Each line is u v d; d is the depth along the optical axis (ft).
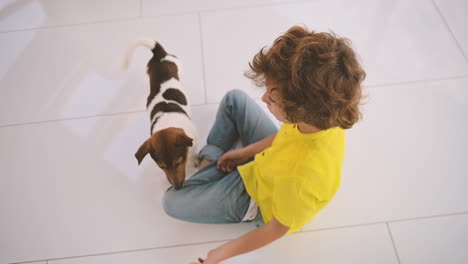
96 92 5.31
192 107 5.12
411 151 4.66
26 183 4.64
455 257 3.99
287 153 2.86
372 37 5.62
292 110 2.35
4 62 5.62
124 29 5.89
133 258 4.13
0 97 5.31
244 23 5.87
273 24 5.84
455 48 5.42
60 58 5.64
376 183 4.46
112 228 4.31
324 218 4.26
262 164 3.29
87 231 4.30
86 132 4.98
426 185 4.42
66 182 4.63
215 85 5.31
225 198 3.83
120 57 5.61
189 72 5.43
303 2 6.02
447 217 4.21
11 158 4.82
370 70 5.33
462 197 4.32
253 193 3.67
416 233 4.14
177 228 4.27
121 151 4.82
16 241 4.26
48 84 5.41
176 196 3.97
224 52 5.61
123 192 4.53
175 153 3.61
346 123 2.43
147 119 5.05
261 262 4.04
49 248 4.21
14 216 4.42
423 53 5.41
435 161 4.57
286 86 2.26
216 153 4.39
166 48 5.68
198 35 5.78
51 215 4.42
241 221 4.11
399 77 5.24
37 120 5.11
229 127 4.43
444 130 4.78
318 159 2.71
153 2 6.14
